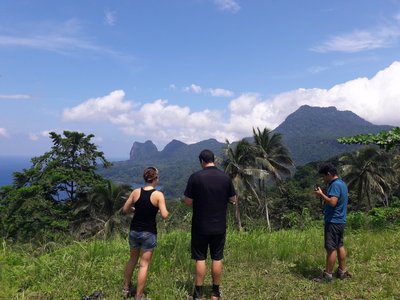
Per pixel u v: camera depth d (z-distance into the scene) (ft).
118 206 113.91
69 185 128.36
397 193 180.04
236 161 131.03
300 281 20.47
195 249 17.79
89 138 135.54
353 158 157.48
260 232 32.96
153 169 18.21
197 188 17.54
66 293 18.40
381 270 21.81
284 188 179.83
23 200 107.96
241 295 18.70
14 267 22.00
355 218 41.68
